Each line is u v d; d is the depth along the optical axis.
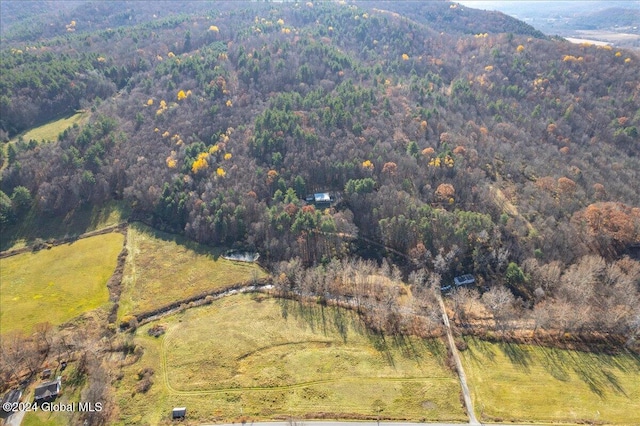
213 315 111.88
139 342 101.69
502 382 90.75
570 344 101.94
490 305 111.50
